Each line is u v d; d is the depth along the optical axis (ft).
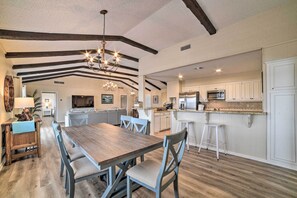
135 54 17.08
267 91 8.90
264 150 9.16
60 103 30.04
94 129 8.48
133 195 6.21
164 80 23.16
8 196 6.08
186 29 11.55
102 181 7.25
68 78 30.96
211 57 11.58
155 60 16.22
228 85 18.28
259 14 9.27
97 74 28.96
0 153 8.73
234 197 5.93
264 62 9.06
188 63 13.11
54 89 29.40
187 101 21.22
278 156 8.54
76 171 5.43
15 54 11.98
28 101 12.17
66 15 8.12
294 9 8.09
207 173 7.84
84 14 8.44
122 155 4.55
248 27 9.72
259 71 16.03
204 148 12.03
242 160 9.52
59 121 29.68
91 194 6.26
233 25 10.41
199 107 18.71
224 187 6.60
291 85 8.01
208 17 9.79
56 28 9.32
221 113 11.03
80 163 5.99
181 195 6.07
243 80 17.11
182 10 9.52
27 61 15.23
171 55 14.56
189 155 10.46
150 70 16.85
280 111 8.43
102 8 8.26
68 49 14.38
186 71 16.29
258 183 6.86
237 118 10.32
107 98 36.83
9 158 9.17
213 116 11.59
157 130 18.53
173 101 23.25
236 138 10.39
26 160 9.87
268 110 8.89
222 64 13.34
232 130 10.58
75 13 8.13
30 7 6.89
